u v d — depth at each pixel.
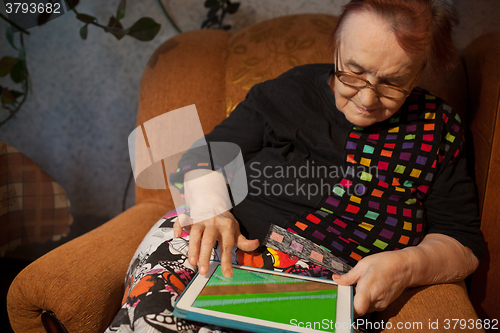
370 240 0.62
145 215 0.97
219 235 0.58
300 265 0.62
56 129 1.53
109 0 1.34
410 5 0.51
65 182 1.60
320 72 0.74
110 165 1.55
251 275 0.56
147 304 0.51
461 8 0.94
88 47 1.41
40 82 1.47
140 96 1.10
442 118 0.64
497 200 0.69
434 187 0.65
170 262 0.60
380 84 0.55
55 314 0.65
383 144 0.64
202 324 0.50
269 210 0.66
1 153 1.09
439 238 0.63
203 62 1.07
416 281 0.57
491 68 0.72
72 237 1.64
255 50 1.07
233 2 1.31
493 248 0.71
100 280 0.69
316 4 1.27
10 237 1.14
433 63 0.58
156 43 1.38
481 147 0.75
